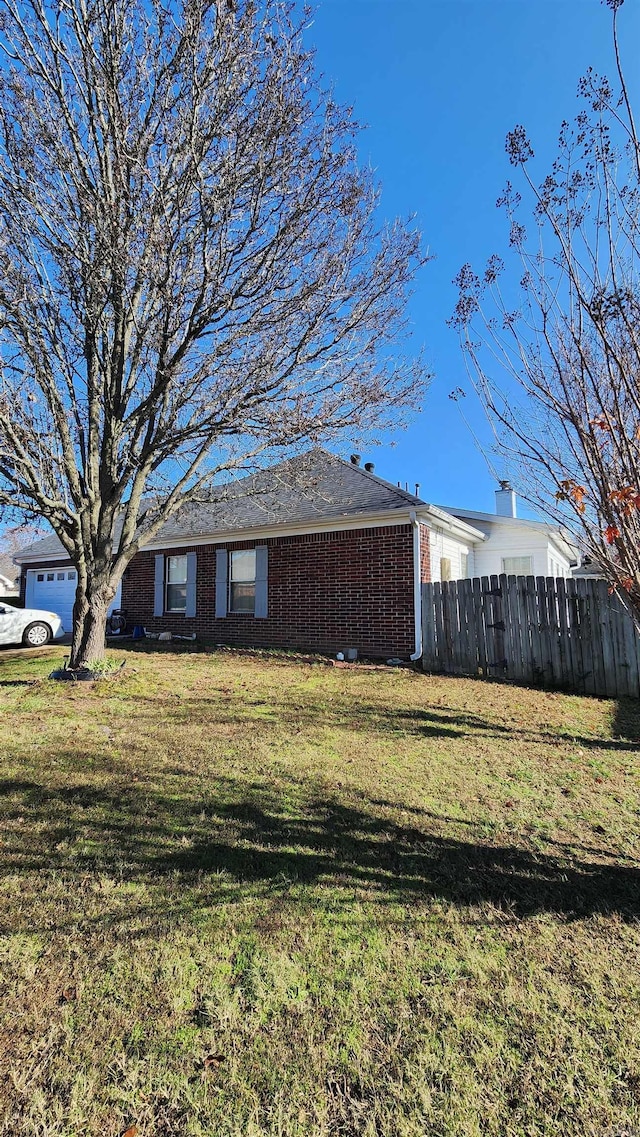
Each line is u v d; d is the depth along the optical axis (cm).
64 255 635
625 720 631
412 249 695
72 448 753
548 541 1435
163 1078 171
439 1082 171
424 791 405
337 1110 162
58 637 1408
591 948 234
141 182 578
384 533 1088
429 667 961
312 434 700
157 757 473
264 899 266
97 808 368
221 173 598
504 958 228
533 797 396
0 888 273
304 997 205
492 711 657
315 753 486
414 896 271
